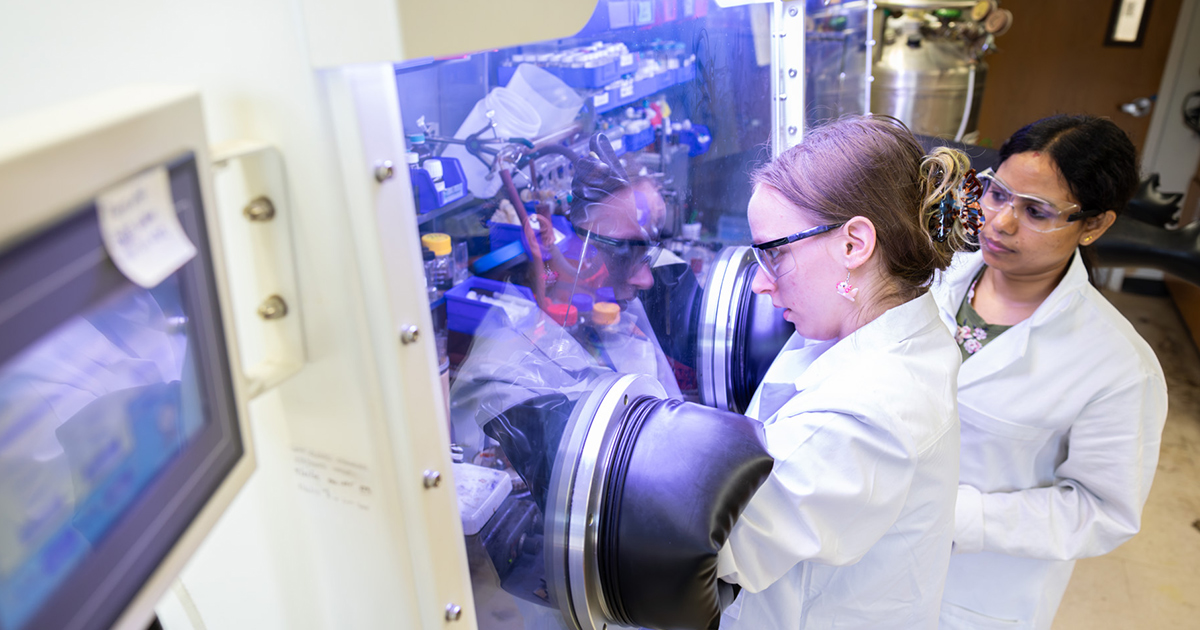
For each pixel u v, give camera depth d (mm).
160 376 378
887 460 789
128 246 309
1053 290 1222
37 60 508
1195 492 2691
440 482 570
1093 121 1104
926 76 2736
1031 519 1208
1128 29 3842
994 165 1618
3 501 311
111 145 295
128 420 365
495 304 819
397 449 529
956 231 877
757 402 1024
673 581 688
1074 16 3938
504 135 824
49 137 265
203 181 370
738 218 1344
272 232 470
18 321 259
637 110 1049
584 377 892
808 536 773
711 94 1194
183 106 348
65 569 314
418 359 522
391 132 465
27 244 255
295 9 407
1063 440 1285
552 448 817
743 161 1313
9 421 324
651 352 1063
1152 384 1164
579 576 749
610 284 1019
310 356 503
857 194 818
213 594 740
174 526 377
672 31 1075
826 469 771
